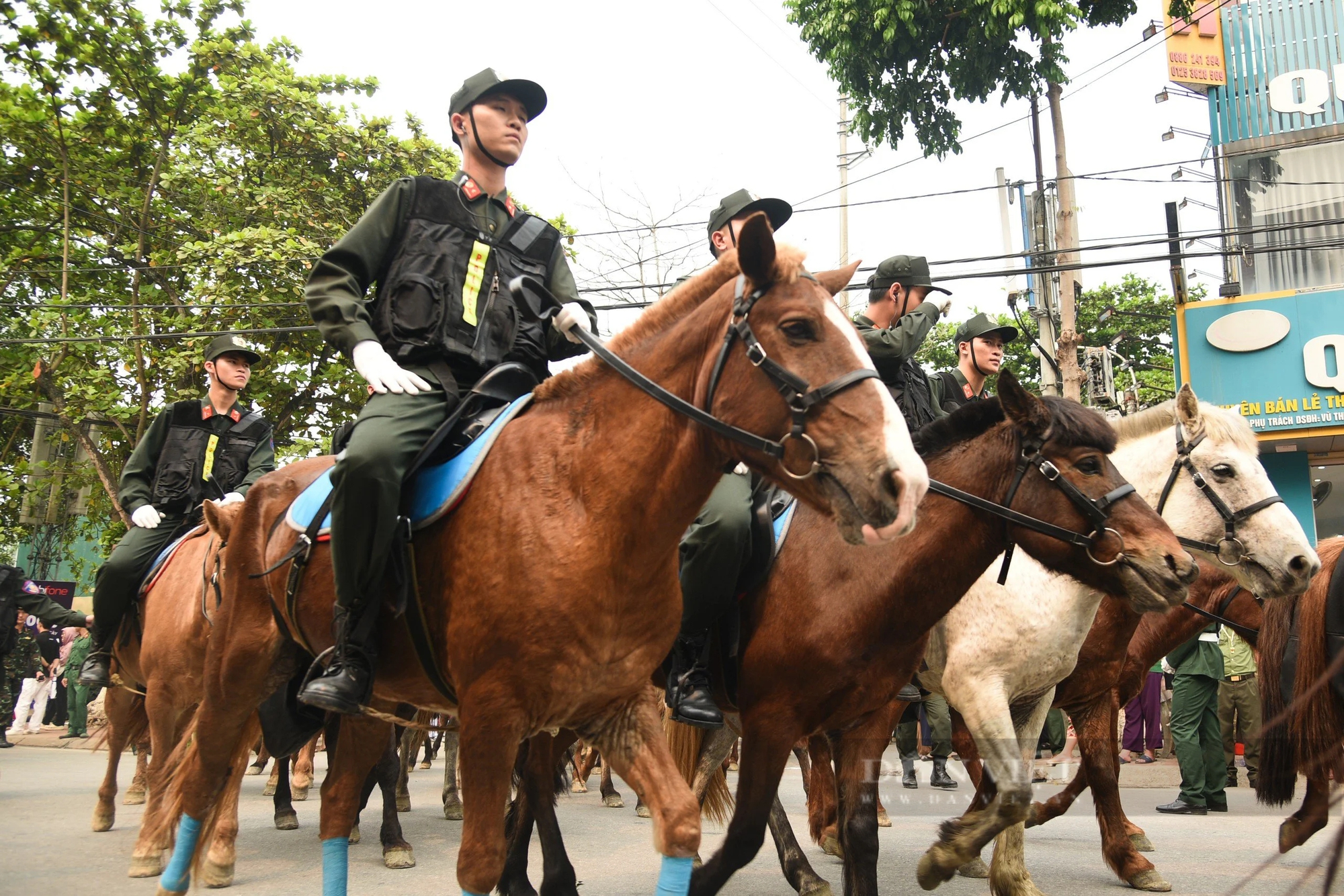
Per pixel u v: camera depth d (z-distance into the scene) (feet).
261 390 54.24
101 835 22.47
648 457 9.55
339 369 54.08
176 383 55.52
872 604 12.81
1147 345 90.17
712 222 18.21
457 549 10.12
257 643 13.24
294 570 12.13
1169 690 43.42
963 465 13.61
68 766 38.55
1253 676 32.35
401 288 11.78
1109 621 17.19
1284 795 17.48
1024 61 49.75
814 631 12.94
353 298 11.52
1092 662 17.35
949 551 12.95
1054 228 54.60
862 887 13.33
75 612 28.27
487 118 12.45
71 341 50.75
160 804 17.57
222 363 22.61
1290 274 53.21
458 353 11.68
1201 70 55.47
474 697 9.65
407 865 19.30
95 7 54.54
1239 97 55.42
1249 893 17.65
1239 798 31.35
